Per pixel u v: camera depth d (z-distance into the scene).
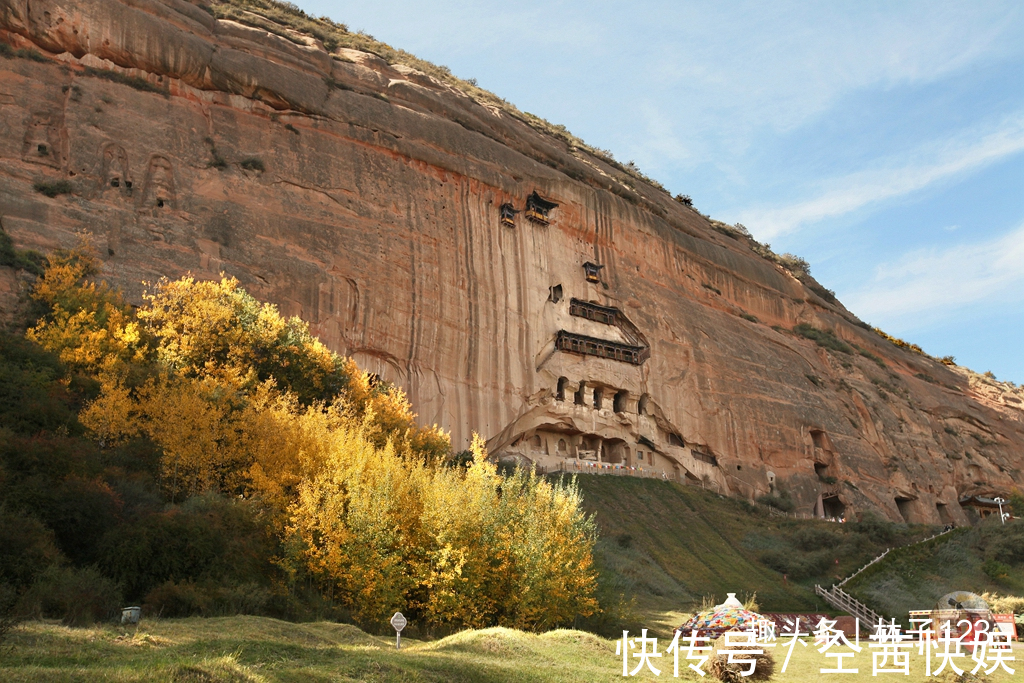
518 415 55.97
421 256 52.91
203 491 25.33
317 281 46.38
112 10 46.69
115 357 30.42
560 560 26.58
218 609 19.38
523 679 16.14
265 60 52.22
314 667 13.91
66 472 21.59
